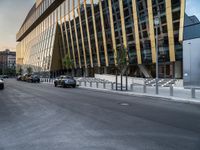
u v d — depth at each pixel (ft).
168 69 124.98
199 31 77.92
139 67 142.10
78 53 199.41
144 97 60.90
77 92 76.28
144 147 18.45
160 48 120.47
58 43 241.96
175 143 19.57
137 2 133.18
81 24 191.42
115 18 151.23
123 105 44.04
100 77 154.61
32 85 124.57
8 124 27.09
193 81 79.20
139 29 132.87
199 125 26.58
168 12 114.32
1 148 18.38
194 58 79.10
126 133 22.84
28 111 36.45
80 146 18.69
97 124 26.91
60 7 233.96
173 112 36.06
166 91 75.87
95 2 171.63
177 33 110.93
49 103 46.62
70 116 32.04
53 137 21.42
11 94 67.77
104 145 18.94
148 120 29.43
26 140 20.52
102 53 166.30
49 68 242.58
